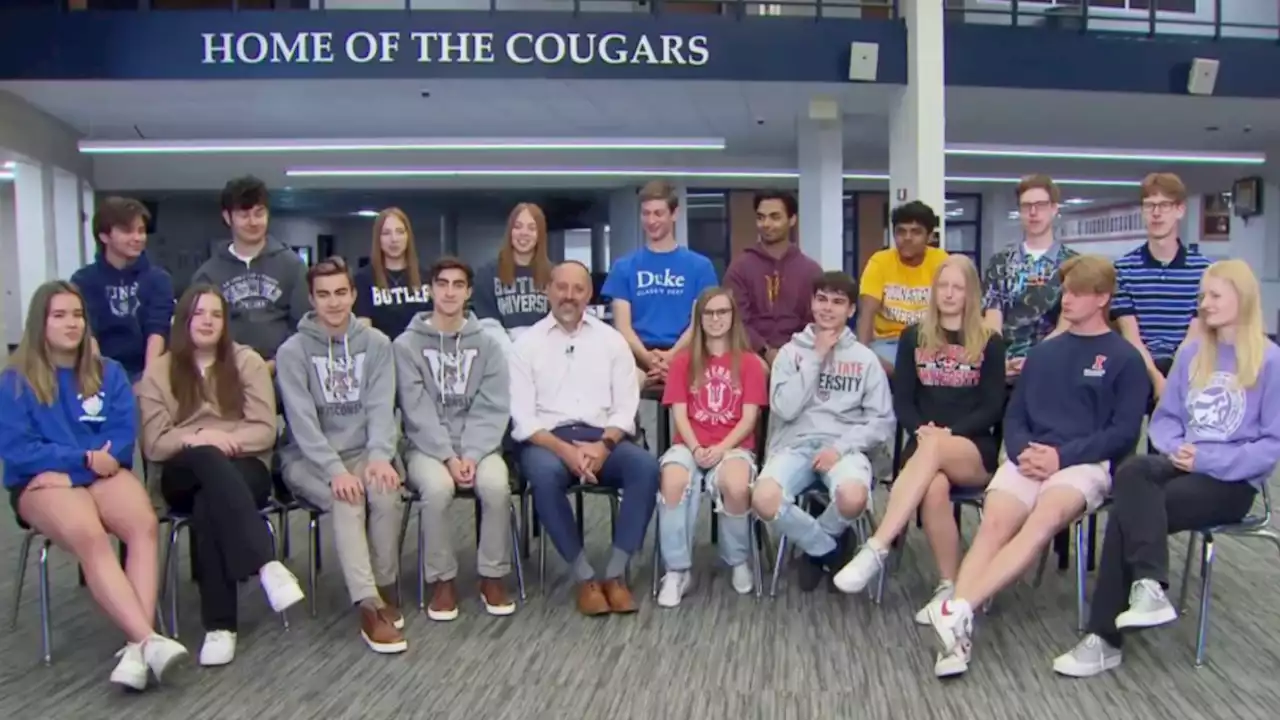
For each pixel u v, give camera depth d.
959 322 3.25
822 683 2.67
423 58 6.93
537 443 3.32
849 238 14.12
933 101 7.29
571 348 3.46
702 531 4.21
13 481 2.85
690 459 3.37
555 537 3.23
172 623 3.04
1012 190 14.55
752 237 13.25
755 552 3.40
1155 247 3.51
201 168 11.00
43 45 6.86
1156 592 2.57
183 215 11.91
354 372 3.23
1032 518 2.80
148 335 3.64
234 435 3.08
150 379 3.09
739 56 7.20
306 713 2.53
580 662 2.84
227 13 6.86
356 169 10.98
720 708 2.53
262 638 3.07
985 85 7.64
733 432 3.41
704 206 13.15
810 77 7.30
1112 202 16.03
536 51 6.98
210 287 3.15
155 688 2.69
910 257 3.92
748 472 3.30
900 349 3.39
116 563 2.75
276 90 7.38
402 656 2.90
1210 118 9.27
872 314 3.97
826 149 8.88
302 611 3.32
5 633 3.12
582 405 3.43
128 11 6.86
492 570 3.23
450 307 3.31
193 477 2.97
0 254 10.31
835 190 8.95
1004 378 3.26
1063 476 2.86
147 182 10.97
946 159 11.80
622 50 7.05
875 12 8.67
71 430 2.89
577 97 7.83
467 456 3.26
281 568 2.88
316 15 6.88
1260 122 9.50
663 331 3.91
